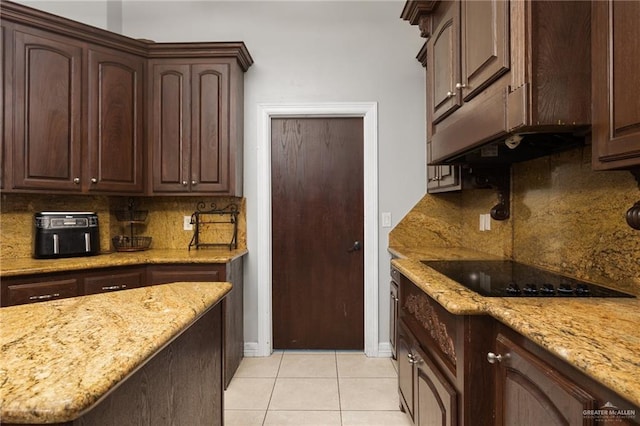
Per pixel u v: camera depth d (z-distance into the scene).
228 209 2.92
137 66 2.60
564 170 1.64
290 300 2.99
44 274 2.08
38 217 2.36
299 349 2.99
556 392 0.79
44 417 0.55
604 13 1.01
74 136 2.40
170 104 2.64
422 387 1.54
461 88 1.59
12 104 2.22
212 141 2.65
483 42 1.37
